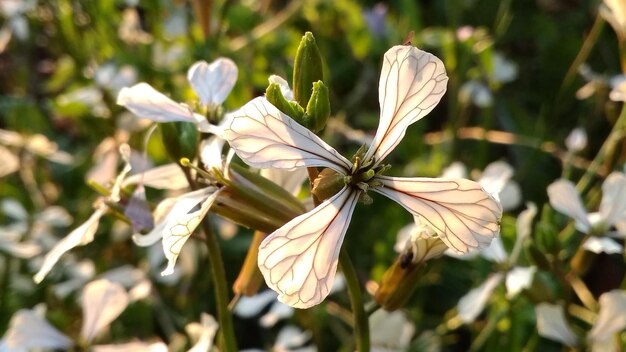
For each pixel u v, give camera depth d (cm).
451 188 10
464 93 20
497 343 16
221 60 12
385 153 10
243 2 23
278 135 9
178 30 20
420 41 21
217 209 10
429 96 10
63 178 21
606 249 13
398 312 15
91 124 20
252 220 10
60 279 19
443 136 21
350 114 22
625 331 14
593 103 21
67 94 21
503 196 15
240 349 19
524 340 17
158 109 11
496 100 23
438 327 17
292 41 21
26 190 21
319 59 10
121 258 19
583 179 16
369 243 20
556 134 22
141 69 20
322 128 10
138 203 12
